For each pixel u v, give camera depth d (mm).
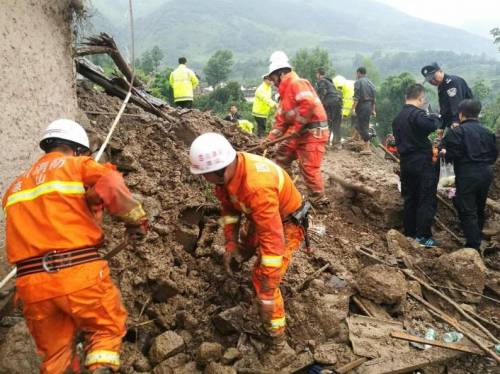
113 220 4270
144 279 3910
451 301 4273
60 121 2920
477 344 3631
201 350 3387
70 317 2736
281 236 3090
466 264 4512
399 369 3396
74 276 2531
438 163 5535
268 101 11047
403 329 3881
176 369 3391
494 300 4500
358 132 10430
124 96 6309
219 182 3117
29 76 3996
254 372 3361
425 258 5086
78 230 2605
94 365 2625
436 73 6418
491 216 6074
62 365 2711
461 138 5109
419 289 4422
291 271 4309
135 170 4895
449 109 6363
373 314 4012
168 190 4824
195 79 11203
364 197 6031
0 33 3598
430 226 5477
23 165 3926
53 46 4402
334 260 4684
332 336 3676
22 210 2604
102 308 2646
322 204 5824
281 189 3291
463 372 3543
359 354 3514
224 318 3641
